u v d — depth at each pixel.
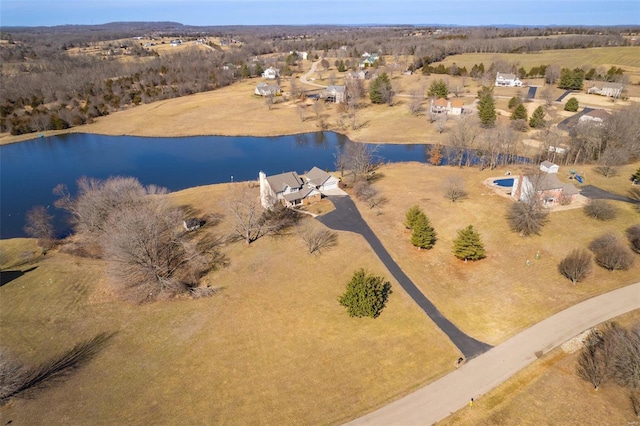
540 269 59.81
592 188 84.69
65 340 50.28
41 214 80.75
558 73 170.38
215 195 89.69
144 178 104.19
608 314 50.09
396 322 50.75
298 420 38.81
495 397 40.19
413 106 147.12
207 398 41.53
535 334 47.88
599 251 60.75
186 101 177.50
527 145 112.44
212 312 53.91
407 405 39.81
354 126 139.25
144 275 59.94
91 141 136.00
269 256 65.81
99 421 39.59
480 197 83.44
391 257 64.31
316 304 54.38
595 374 40.69
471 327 49.69
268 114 155.25
